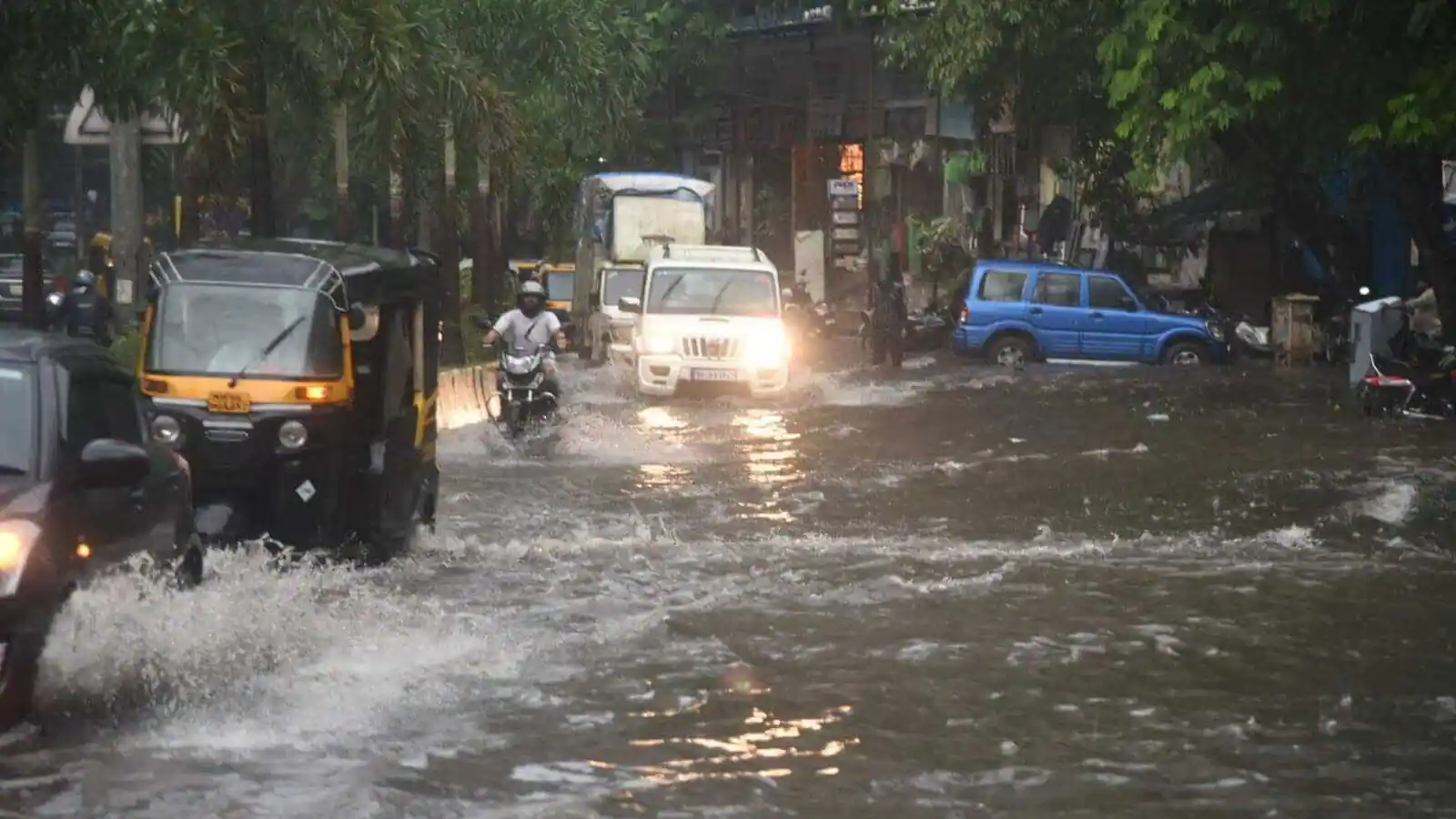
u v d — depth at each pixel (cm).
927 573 1789
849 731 1170
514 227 8269
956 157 6675
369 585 1706
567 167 5544
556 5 4591
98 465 1204
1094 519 2181
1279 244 5606
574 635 1478
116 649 1220
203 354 1797
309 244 2030
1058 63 4988
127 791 1013
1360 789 1040
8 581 1099
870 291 5316
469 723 1181
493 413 3491
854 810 992
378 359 1906
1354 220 5134
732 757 1103
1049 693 1279
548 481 2562
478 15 4453
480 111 3888
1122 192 5606
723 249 4175
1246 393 4044
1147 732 1171
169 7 2467
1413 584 1723
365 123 3266
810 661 1386
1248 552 1917
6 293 5597
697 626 1523
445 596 1658
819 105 7438
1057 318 5000
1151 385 4300
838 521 2164
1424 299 4522
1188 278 6031
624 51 5894
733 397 3900
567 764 1082
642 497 2397
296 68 2917
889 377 4612
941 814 985
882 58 6850
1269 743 1144
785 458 2866
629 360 4666
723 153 7975
